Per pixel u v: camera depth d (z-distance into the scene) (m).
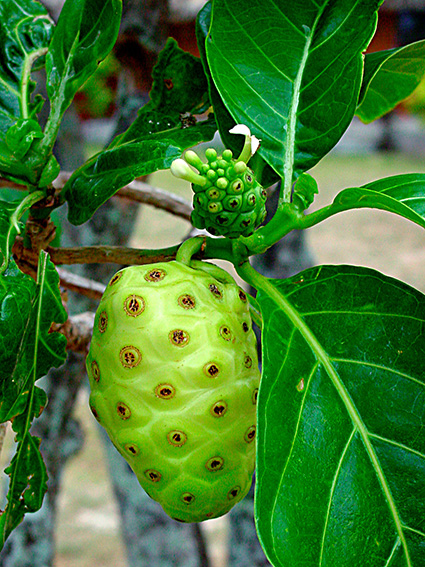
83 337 0.65
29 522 0.98
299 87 0.55
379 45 6.49
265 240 0.52
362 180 5.57
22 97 0.58
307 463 0.48
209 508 0.49
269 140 0.55
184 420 0.48
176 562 1.05
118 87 0.90
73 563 1.93
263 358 0.48
